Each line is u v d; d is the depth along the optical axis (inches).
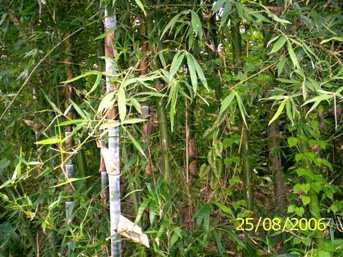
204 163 64.8
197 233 59.2
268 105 63.8
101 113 44.8
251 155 65.7
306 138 58.9
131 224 45.1
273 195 69.3
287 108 44.5
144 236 44.7
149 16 54.3
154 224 56.2
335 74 51.7
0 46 67.3
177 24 56.2
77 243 57.5
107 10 47.5
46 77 65.6
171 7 54.7
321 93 43.6
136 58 52.9
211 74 59.3
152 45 53.9
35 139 68.3
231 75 58.8
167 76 41.5
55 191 62.9
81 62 67.9
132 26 56.8
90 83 65.6
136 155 57.1
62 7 63.5
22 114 65.2
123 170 55.3
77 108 44.3
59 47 63.6
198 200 61.1
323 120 64.1
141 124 59.9
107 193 61.9
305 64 53.1
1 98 64.9
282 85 55.1
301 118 58.6
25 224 68.3
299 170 59.1
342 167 69.1
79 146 43.4
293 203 65.5
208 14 58.2
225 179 63.6
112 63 45.8
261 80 54.4
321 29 53.6
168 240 53.9
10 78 65.1
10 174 65.6
